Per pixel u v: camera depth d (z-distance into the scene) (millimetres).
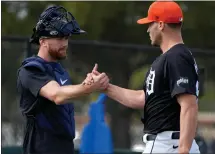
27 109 17219
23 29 56188
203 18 57344
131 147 51344
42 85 16766
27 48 32156
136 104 18531
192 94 16031
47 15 17297
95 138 30156
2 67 35938
